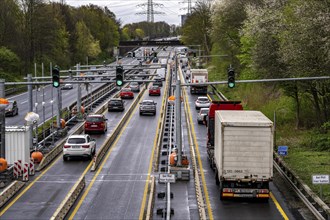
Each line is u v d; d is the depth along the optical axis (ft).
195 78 273.33
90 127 165.58
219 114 97.96
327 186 99.09
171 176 78.89
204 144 146.30
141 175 110.63
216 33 318.86
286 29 152.05
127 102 248.93
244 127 87.61
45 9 388.16
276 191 98.27
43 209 85.87
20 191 97.60
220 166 89.35
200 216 80.28
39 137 153.69
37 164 121.08
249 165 88.07
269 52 161.89
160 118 192.95
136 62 476.13
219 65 366.63
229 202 89.81
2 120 108.78
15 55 347.36
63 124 166.09
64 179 107.34
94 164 116.47
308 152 133.90
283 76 160.45
